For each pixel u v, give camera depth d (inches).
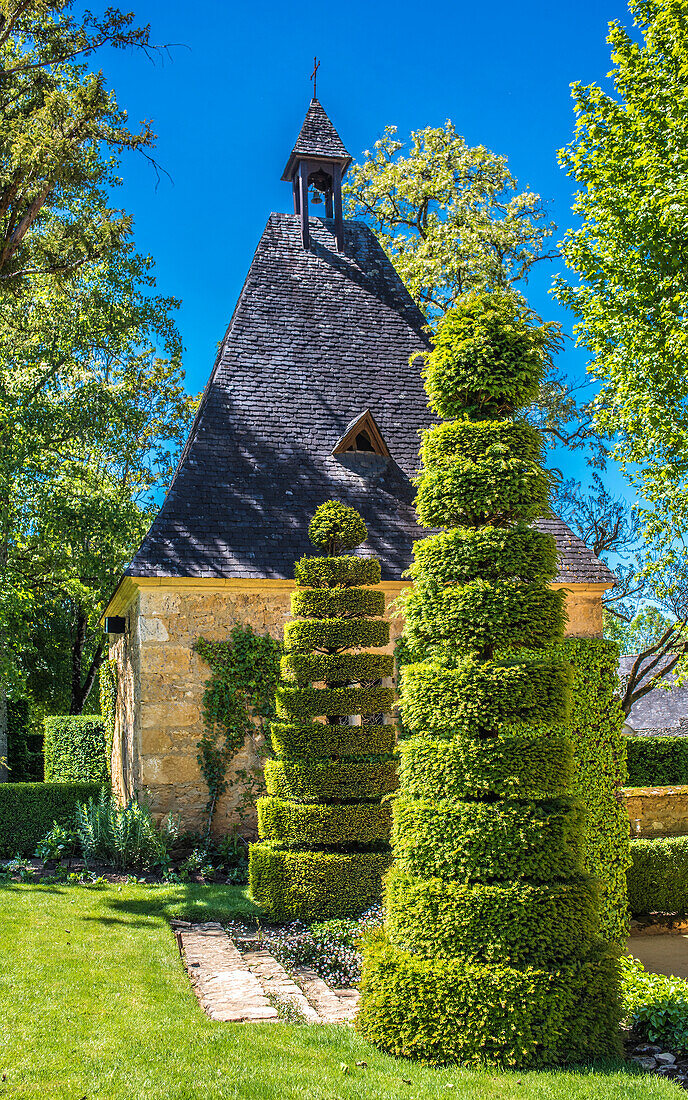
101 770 909.2
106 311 855.1
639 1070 219.8
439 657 264.5
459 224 1021.2
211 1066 203.8
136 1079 193.8
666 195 568.7
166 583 524.1
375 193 1069.8
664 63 620.4
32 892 393.7
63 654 1243.2
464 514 277.6
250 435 609.0
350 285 721.6
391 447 644.1
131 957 298.4
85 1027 223.9
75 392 820.0
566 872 243.8
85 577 868.0
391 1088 199.2
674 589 951.0
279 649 540.1
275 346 660.1
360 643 424.5
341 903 386.6
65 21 748.0
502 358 275.0
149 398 1080.2
